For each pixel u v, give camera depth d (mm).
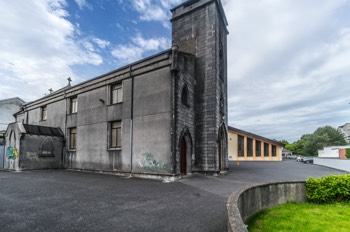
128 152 15578
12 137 19703
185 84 15617
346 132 93562
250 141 40250
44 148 19969
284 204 7934
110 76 17688
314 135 85625
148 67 15469
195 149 16672
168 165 13430
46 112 24016
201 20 17984
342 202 8180
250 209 6531
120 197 8602
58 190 9977
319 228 5656
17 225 5477
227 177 15094
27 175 15648
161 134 14094
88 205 7387
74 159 19781
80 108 19938
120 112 16625
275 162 39062
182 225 5523
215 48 17078
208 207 7141
